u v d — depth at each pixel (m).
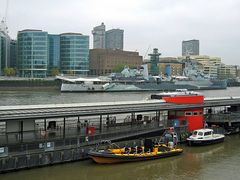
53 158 43.94
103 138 50.47
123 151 47.19
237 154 54.25
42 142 43.81
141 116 61.88
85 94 185.62
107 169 44.03
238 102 75.38
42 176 40.22
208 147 58.56
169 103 60.94
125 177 41.84
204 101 68.50
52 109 46.47
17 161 41.00
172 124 60.69
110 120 59.69
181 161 49.59
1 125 52.16
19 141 43.72
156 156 48.94
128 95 181.25
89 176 41.41
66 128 51.06
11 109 43.81
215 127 67.50
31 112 43.38
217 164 48.38
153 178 41.81
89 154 44.62
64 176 40.72
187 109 63.12
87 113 48.47
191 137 58.41
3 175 39.66
